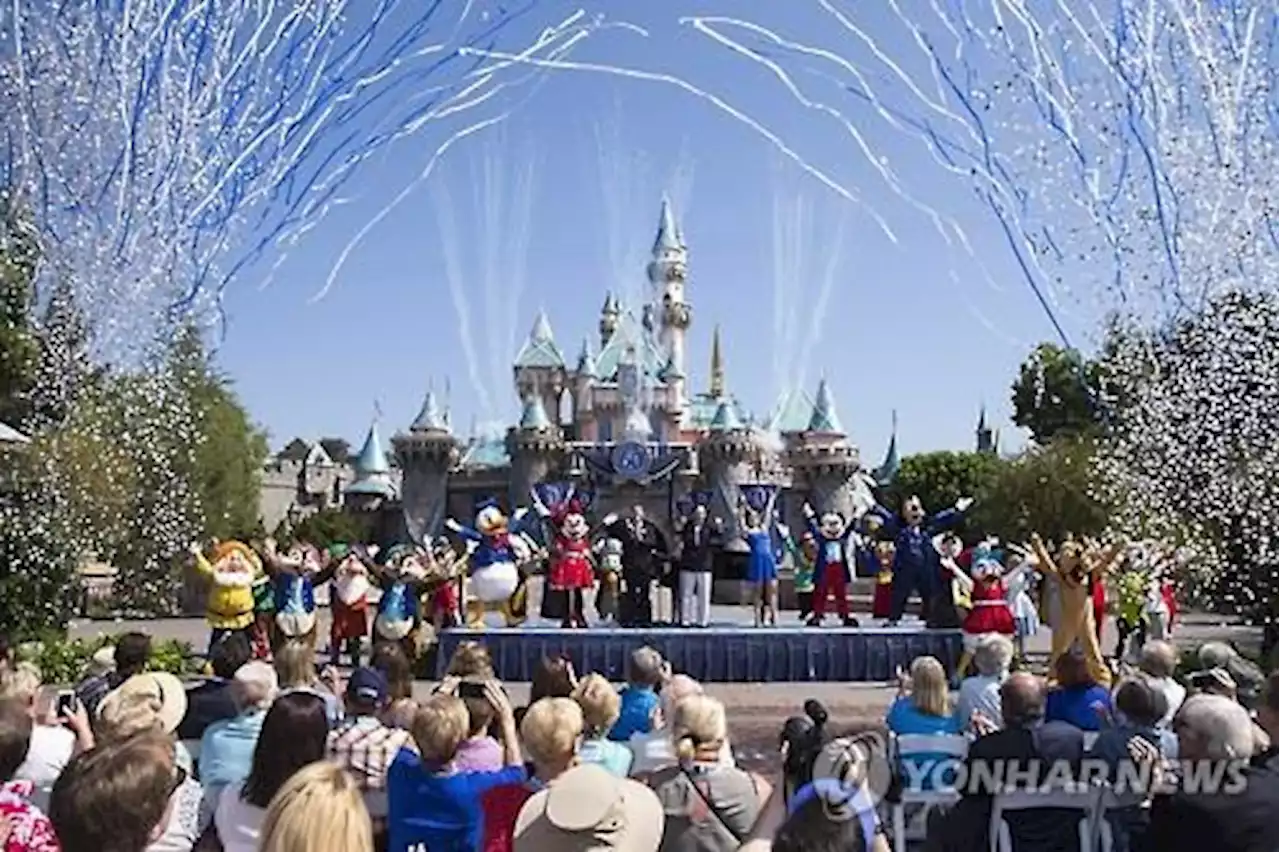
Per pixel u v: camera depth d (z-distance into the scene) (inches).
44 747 344.5
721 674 1130.0
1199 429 1473.9
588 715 370.0
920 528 1234.0
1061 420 3535.9
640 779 313.6
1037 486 2506.2
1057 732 331.9
